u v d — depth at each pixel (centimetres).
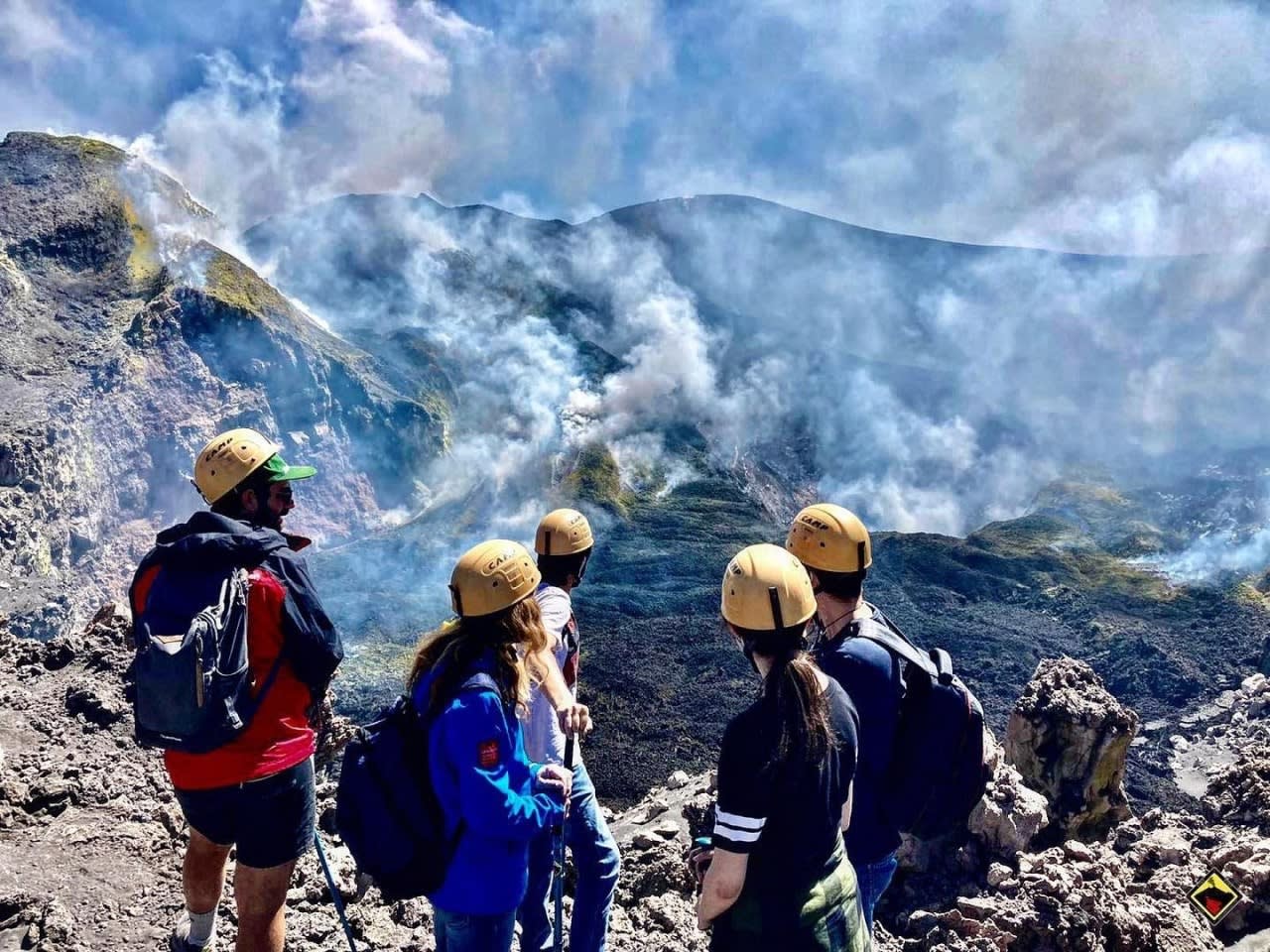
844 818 419
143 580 463
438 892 426
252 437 493
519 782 412
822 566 461
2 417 9919
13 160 14412
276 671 457
